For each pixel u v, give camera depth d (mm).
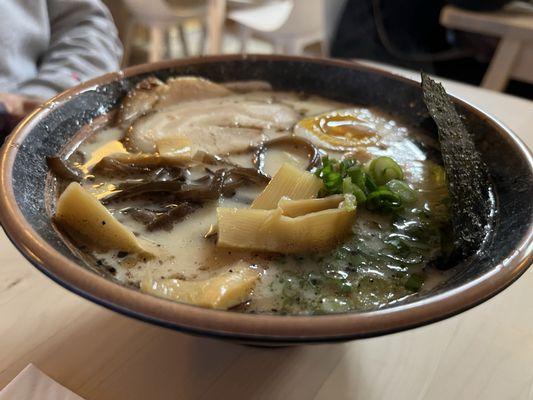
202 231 154
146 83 217
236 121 216
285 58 237
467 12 467
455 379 140
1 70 311
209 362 141
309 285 136
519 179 158
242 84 238
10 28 320
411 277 140
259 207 155
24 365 138
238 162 192
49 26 362
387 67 339
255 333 96
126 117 208
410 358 146
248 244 142
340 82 236
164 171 180
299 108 232
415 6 547
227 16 701
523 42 440
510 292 171
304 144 199
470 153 167
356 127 215
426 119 214
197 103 228
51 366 138
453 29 567
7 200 126
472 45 558
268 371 140
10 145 151
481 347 151
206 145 201
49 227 139
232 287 127
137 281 135
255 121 218
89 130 196
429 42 581
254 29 640
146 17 646
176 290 125
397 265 144
